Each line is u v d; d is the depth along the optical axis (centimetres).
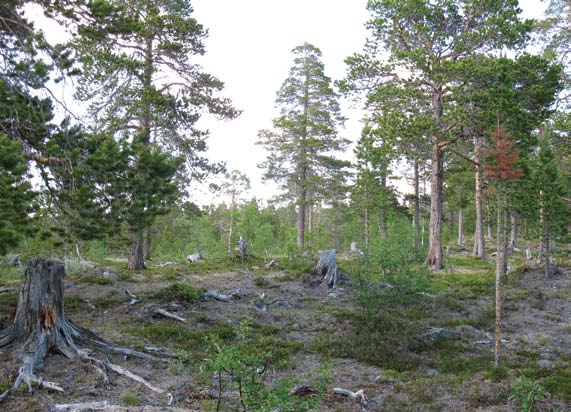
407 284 1477
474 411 819
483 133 2109
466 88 2180
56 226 1059
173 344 1132
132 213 1029
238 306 1609
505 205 2592
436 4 2577
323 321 1483
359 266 1511
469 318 1596
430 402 870
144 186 1051
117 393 771
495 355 1123
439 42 2592
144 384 811
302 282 2058
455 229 6819
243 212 5116
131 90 2109
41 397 719
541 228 2534
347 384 965
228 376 916
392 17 2584
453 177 3784
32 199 938
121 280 1892
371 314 1450
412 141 2441
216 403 774
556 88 2420
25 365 774
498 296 1135
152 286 1798
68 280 1805
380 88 2523
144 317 1353
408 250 1573
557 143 3478
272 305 1678
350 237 3259
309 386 881
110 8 1092
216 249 4331
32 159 998
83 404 686
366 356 1153
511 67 2253
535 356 1209
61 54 1057
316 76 4422
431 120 2308
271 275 2266
